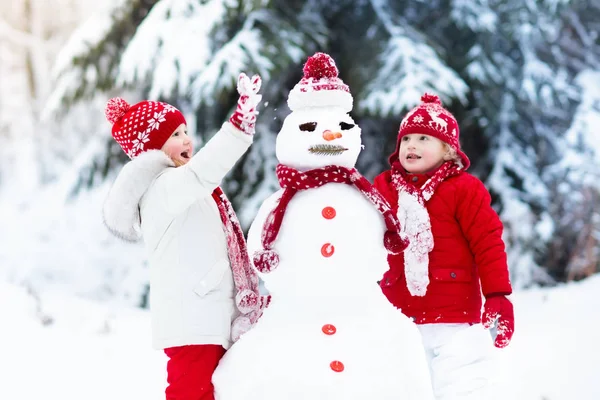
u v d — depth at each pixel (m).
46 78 20.41
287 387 2.84
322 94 3.10
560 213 8.91
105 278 11.03
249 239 3.21
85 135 16.14
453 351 3.55
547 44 9.40
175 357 3.11
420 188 3.74
